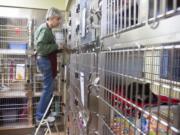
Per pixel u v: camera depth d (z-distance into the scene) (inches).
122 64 33.4
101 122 45.0
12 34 116.5
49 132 105.2
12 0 118.8
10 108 118.4
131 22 29.2
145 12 24.8
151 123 25.3
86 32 63.1
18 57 117.3
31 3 121.8
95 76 50.4
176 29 19.2
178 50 21.6
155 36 22.7
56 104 120.6
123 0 32.4
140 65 28.3
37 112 103.4
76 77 80.6
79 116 72.3
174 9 19.3
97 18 50.4
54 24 99.2
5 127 117.1
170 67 22.7
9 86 116.7
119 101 34.9
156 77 26.0
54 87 115.3
